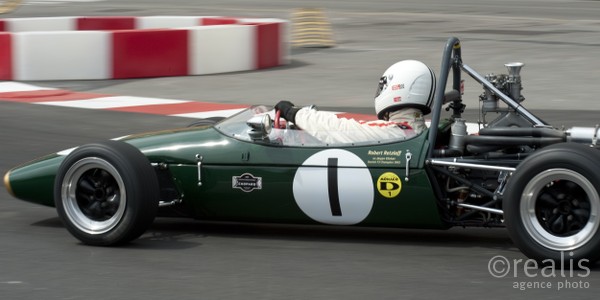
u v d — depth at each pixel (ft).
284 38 55.31
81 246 20.11
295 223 20.44
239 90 45.14
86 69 48.06
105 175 19.97
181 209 20.92
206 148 20.56
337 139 20.04
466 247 20.11
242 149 20.33
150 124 36.17
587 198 17.63
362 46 64.80
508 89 21.06
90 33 47.88
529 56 57.93
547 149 17.81
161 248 20.01
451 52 20.02
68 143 32.55
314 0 111.04
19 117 37.50
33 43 47.47
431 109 20.92
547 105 40.47
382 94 20.80
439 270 18.16
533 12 92.43
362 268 18.35
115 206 19.92
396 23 81.87
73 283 17.35
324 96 43.42
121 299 16.37
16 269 18.34
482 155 20.15
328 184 19.71
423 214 19.57
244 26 51.98
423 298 16.28
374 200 19.60
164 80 48.32
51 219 22.74
